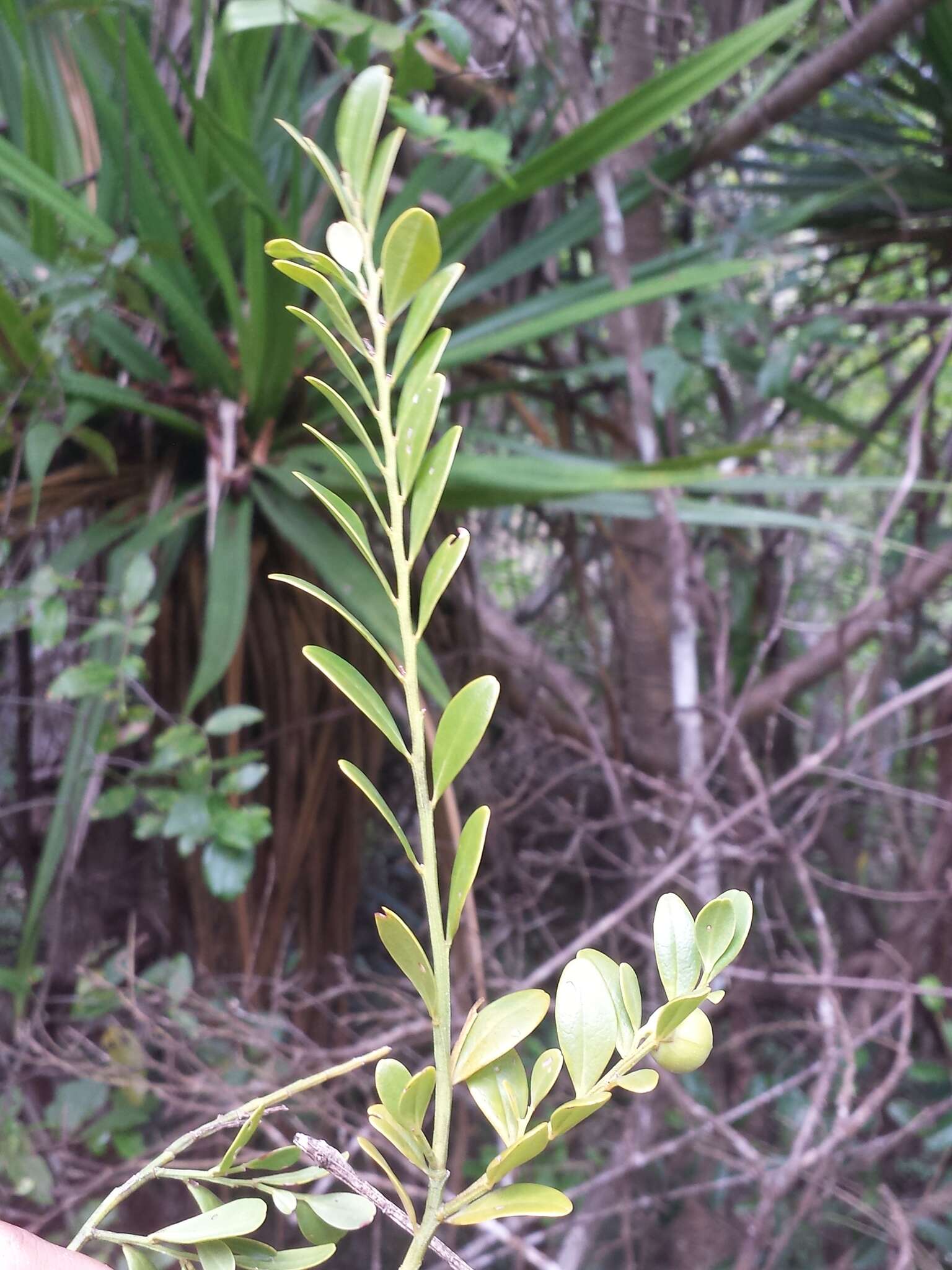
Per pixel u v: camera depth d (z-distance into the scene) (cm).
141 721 104
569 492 108
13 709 155
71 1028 114
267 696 133
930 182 169
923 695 119
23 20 117
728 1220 138
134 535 118
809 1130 100
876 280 240
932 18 153
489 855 160
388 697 143
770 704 181
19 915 176
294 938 158
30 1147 105
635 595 179
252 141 111
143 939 121
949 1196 104
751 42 105
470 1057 28
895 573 213
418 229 30
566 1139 140
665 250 175
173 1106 114
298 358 118
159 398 117
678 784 154
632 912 145
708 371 204
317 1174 30
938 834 147
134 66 101
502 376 165
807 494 197
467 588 157
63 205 103
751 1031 114
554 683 189
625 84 168
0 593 105
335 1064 116
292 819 135
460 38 99
